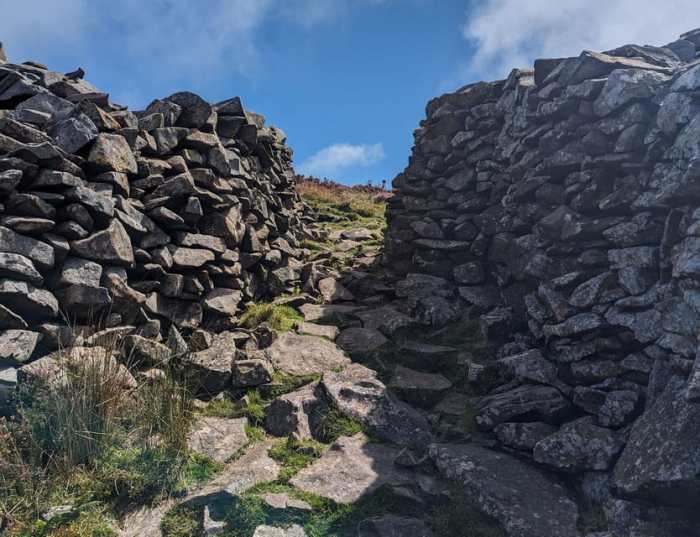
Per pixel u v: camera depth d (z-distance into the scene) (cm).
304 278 952
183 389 535
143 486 434
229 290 742
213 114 805
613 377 516
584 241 626
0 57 691
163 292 643
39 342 502
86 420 457
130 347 567
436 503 450
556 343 580
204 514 414
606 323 539
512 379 613
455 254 887
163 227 672
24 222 508
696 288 442
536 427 509
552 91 724
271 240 953
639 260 538
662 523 391
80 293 530
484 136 910
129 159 636
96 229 575
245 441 523
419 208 975
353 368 661
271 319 755
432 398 620
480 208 887
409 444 536
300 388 609
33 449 427
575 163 661
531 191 722
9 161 527
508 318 712
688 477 373
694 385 388
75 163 588
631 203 580
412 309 803
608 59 668
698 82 518
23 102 622
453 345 727
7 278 483
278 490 454
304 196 1808
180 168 711
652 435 419
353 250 1227
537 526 410
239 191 818
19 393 449
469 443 530
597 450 457
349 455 505
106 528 394
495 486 449
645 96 598
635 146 596
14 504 393
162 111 748
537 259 670
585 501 446
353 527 421
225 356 626
